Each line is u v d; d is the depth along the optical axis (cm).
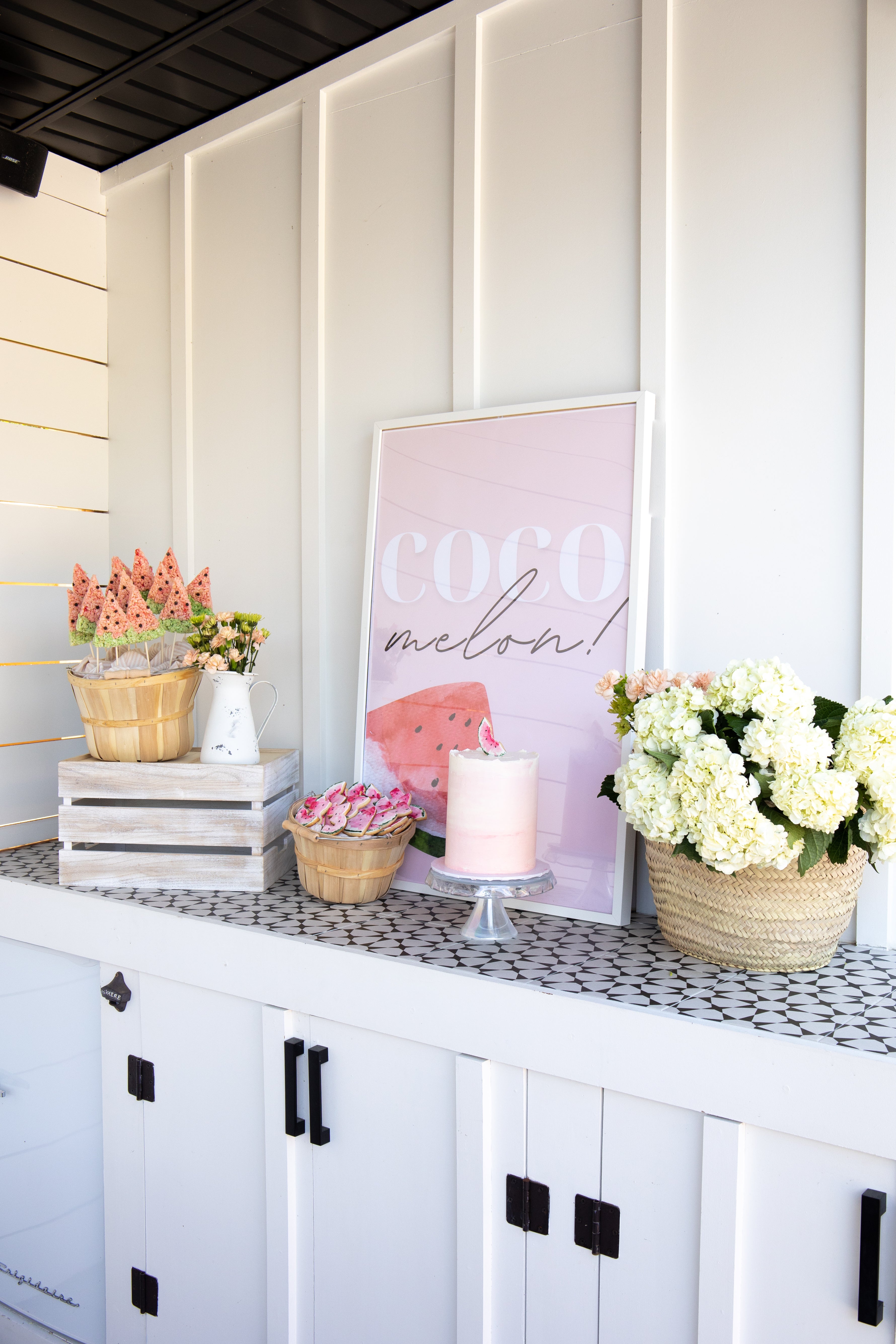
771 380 140
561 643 152
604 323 155
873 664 131
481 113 167
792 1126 102
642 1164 113
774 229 139
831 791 109
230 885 167
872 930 134
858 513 134
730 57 142
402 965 129
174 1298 161
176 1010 158
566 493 154
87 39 175
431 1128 129
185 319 211
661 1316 112
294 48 181
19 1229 187
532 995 119
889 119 128
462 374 169
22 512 212
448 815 140
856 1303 100
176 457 213
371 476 176
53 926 173
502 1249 123
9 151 197
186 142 209
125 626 167
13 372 211
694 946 129
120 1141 167
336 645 189
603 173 155
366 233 183
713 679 126
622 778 126
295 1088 140
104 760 173
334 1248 140
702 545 147
